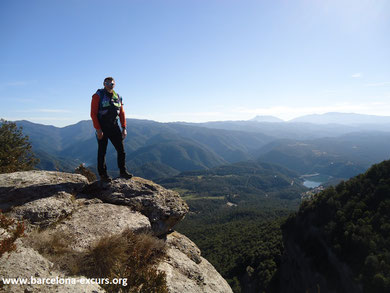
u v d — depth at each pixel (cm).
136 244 409
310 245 4472
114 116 545
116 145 584
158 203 575
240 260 6631
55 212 420
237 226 10988
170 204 600
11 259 262
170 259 477
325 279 3662
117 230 427
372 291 2759
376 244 3156
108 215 470
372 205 3997
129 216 491
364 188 4481
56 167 871
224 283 554
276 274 5206
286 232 5578
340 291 3309
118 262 351
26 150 1593
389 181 4128
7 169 952
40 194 457
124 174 630
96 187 571
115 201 543
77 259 325
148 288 334
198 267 516
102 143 561
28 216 387
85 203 505
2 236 299
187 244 614
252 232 8694
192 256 575
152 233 507
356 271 3141
